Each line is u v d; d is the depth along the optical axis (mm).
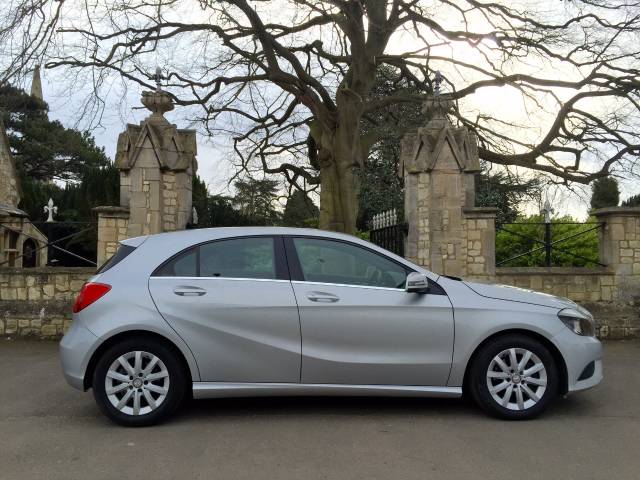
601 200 21219
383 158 22125
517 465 4188
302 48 15375
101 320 5043
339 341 5121
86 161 29141
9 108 11273
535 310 5234
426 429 4965
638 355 8359
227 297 5117
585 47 13445
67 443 4695
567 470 4102
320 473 4055
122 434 4895
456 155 10461
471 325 5145
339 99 12570
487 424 5094
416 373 5133
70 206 23844
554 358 5293
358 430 4949
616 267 9930
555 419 5254
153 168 10352
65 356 5098
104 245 10164
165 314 5043
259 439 4742
